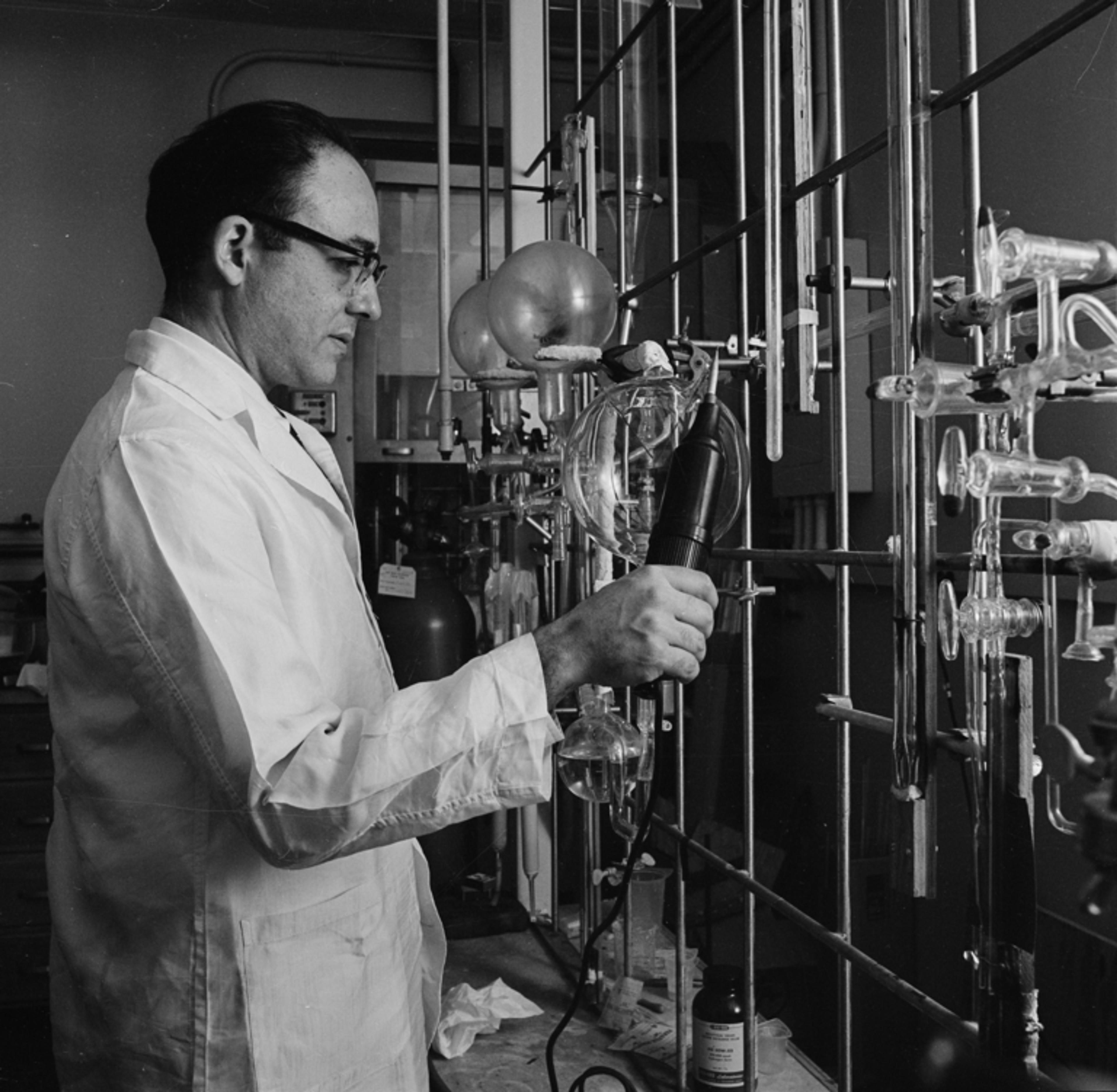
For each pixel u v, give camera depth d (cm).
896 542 93
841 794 116
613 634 88
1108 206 118
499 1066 167
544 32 230
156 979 101
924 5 86
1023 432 72
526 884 247
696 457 100
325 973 104
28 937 256
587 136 172
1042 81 128
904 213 87
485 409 190
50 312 264
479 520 259
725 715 196
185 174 107
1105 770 61
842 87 119
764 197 123
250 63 267
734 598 137
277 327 109
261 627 86
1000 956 78
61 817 111
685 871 160
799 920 123
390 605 257
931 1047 91
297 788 81
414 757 83
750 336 172
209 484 91
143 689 86
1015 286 77
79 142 261
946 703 134
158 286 268
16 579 265
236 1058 100
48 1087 227
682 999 156
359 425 267
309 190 106
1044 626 76
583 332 135
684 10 172
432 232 269
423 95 277
